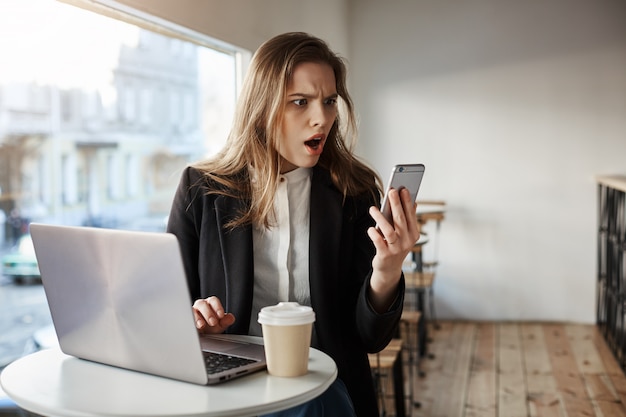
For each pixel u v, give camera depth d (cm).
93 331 137
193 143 452
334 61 162
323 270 156
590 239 552
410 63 569
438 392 396
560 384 408
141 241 123
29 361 142
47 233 136
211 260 161
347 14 570
